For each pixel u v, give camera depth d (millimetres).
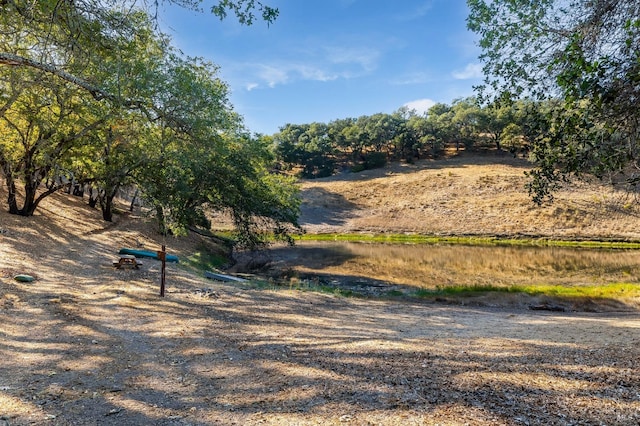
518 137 80812
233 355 6305
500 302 17047
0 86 16031
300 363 5809
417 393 4453
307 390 4668
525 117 6309
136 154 21875
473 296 17891
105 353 6355
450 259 34719
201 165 22531
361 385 4770
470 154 98000
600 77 4688
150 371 5531
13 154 21016
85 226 26812
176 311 9977
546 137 5914
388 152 110188
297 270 27984
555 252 39625
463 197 66500
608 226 50219
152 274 15578
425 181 76312
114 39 10539
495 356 6102
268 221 31922
